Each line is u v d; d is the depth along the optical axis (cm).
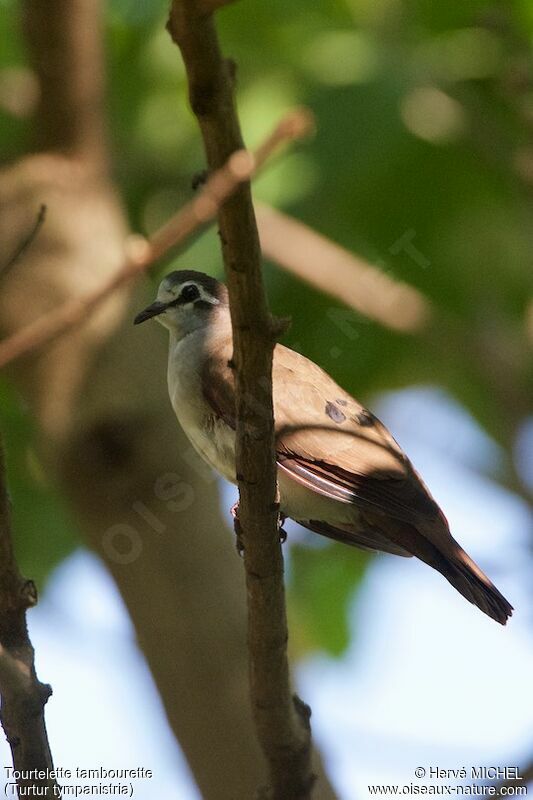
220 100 627
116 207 1188
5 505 734
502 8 1299
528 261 1327
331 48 1230
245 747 977
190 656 1001
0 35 1377
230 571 1031
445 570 952
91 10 1158
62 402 1066
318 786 962
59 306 1091
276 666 791
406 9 1301
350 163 1165
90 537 1057
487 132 1259
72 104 1163
